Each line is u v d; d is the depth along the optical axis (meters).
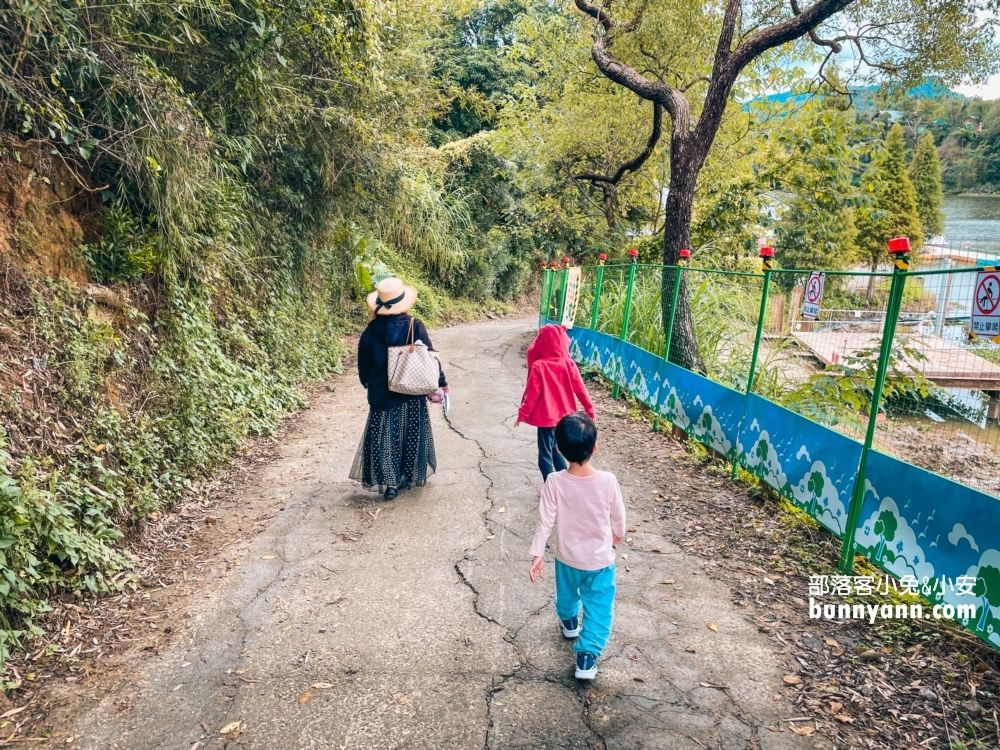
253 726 2.90
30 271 4.80
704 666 3.39
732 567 4.49
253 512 5.29
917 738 2.84
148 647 3.47
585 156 16.98
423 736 2.85
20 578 3.41
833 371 5.24
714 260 12.43
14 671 3.14
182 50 6.65
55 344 4.65
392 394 5.48
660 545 4.83
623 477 6.33
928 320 4.25
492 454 6.91
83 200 5.61
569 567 3.24
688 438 7.35
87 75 5.09
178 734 2.85
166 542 4.63
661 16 11.94
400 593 4.07
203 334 6.87
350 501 5.54
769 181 12.59
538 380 5.14
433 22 13.89
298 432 7.62
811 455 4.86
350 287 14.50
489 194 24.14
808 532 4.93
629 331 10.22
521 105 18.05
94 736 2.82
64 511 3.79
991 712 2.96
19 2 4.22
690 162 8.98
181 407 5.85
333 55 8.63
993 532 3.21
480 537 4.90
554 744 2.82
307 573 4.30
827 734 2.89
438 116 21.81
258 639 3.56
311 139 9.97
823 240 13.36
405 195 15.34
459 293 23.38
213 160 7.03
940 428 4.27
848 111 11.87
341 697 3.10
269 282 9.56
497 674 3.29
